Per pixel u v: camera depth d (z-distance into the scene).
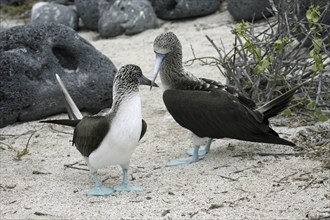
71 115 8.84
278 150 8.98
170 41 8.80
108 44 14.76
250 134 8.51
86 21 16.09
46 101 10.77
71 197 8.04
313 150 8.84
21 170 8.98
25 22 16.92
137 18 15.35
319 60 9.31
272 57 10.11
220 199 7.70
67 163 9.16
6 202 8.02
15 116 10.67
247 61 10.26
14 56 10.63
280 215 7.26
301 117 9.92
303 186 7.89
